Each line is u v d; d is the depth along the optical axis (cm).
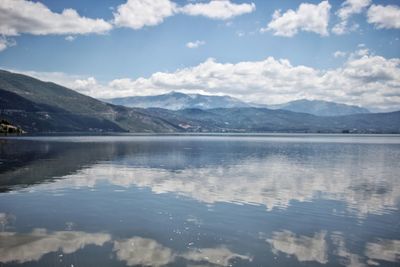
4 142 17012
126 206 3666
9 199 3956
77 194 4256
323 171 6594
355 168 7144
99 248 2462
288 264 2227
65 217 3231
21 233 2766
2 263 2194
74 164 7419
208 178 5584
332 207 3700
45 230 2845
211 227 2967
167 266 2175
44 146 13838
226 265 2203
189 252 2406
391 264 2236
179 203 3819
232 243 2588
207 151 12106
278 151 12356
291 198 4128
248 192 4456
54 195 4188
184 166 7256
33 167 6800
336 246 2545
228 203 3838
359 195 4338
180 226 2988
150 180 5356
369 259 2314
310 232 2856
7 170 6325
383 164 8012
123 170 6512
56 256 2311
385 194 4406
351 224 3091
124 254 2356
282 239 2683
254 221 3156
